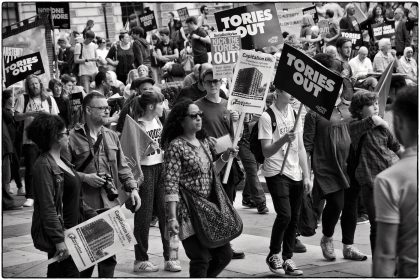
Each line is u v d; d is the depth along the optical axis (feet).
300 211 24.59
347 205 24.89
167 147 19.01
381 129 23.15
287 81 22.27
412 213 12.05
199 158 18.72
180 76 35.12
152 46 63.52
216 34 26.53
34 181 17.48
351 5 61.46
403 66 55.11
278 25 30.40
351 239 25.08
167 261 24.38
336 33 59.26
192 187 18.62
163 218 24.29
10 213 36.17
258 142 23.22
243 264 24.64
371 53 63.62
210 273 19.22
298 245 26.30
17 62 36.78
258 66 23.57
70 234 17.85
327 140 24.44
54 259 17.42
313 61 21.89
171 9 99.19
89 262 17.95
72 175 18.16
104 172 20.18
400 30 65.98
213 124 24.43
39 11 50.67
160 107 25.45
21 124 40.01
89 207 19.44
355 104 23.58
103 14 98.43
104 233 18.16
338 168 24.25
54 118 17.61
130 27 73.87
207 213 18.45
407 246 12.13
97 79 32.73
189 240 18.57
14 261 26.05
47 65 37.96
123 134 23.52
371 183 22.90
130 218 32.76
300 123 23.48
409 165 12.14
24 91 38.55
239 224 18.85
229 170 22.52
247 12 30.35
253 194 33.47
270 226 30.78
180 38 67.46
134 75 41.04
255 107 23.45
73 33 68.18
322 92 21.86
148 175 24.12
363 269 23.72
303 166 23.47
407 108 12.23
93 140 20.30
